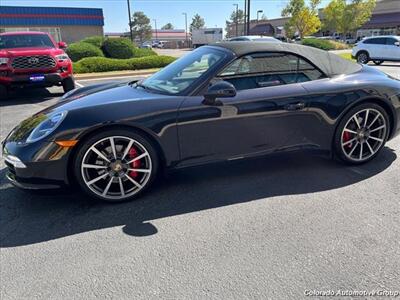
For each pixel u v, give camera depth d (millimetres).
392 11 48156
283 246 2301
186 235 2459
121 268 2121
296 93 3176
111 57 17609
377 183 3213
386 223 2551
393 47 16375
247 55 3113
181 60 3609
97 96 3139
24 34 8836
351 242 2328
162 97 2949
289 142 3273
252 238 2400
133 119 2760
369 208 2771
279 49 3238
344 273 2033
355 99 3344
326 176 3387
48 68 8109
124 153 2848
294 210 2766
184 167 3033
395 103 3523
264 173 3475
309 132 3309
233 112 2988
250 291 1904
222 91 2785
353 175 3396
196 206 2869
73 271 2104
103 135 2734
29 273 2094
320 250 2252
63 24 29953
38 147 2639
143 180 2961
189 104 2893
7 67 7777
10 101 8055
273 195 3027
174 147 2926
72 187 2832
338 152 3484
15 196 3094
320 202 2885
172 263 2156
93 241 2412
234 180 3334
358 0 40062
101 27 31812
